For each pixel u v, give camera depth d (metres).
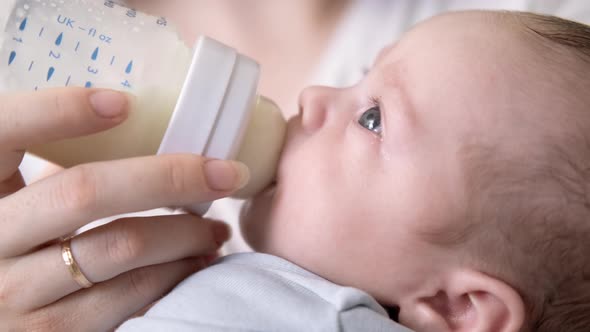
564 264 0.78
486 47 0.82
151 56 0.72
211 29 1.58
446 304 0.81
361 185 0.79
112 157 0.75
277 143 0.84
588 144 0.77
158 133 0.72
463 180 0.76
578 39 0.83
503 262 0.78
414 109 0.79
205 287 0.73
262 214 0.85
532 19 0.89
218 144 0.72
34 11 0.71
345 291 0.69
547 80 0.79
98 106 0.65
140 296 0.81
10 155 0.73
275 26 1.59
